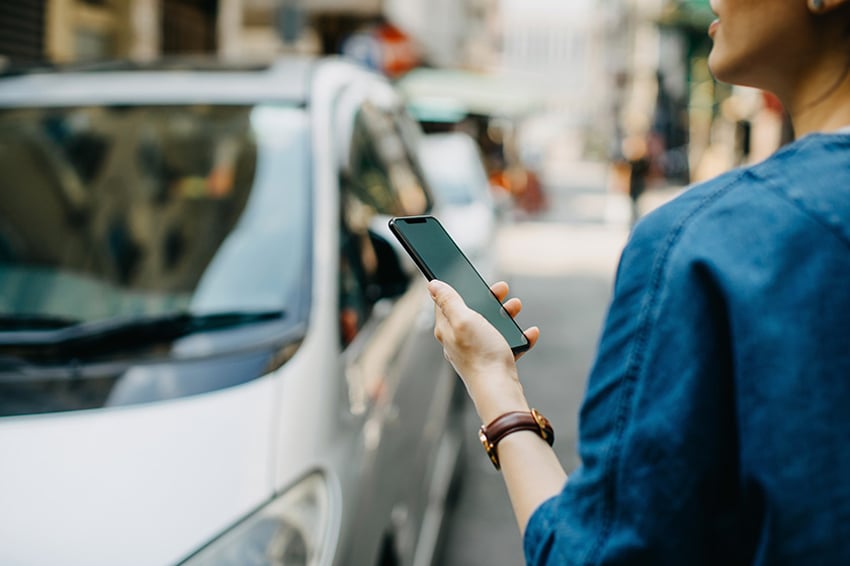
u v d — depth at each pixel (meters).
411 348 2.87
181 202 2.64
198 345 2.08
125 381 1.92
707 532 0.76
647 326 0.80
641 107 40.16
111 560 1.53
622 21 52.53
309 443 1.85
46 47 8.84
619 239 16.62
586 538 0.81
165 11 11.40
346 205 2.63
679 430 0.76
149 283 2.44
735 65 0.91
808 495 0.71
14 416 1.80
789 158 0.81
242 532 1.62
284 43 10.06
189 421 1.80
